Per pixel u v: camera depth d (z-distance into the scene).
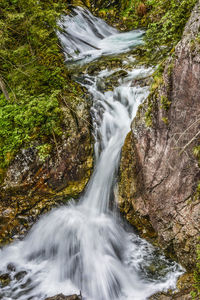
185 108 3.44
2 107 5.54
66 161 5.21
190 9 4.90
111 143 5.54
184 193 3.64
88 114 5.73
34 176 5.04
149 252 4.43
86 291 4.11
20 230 5.13
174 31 5.29
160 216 4.12
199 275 3.46
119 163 5.10
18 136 5.13
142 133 4.27
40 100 5.44
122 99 6.04
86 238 4.82
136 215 4.66
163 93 3.77
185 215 3.65
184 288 3.53
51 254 4.87
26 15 6.05
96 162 5.52
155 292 3.76
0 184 5.02
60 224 5.11
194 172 3.44
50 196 5.24
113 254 4.58
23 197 5.11
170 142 3.75
